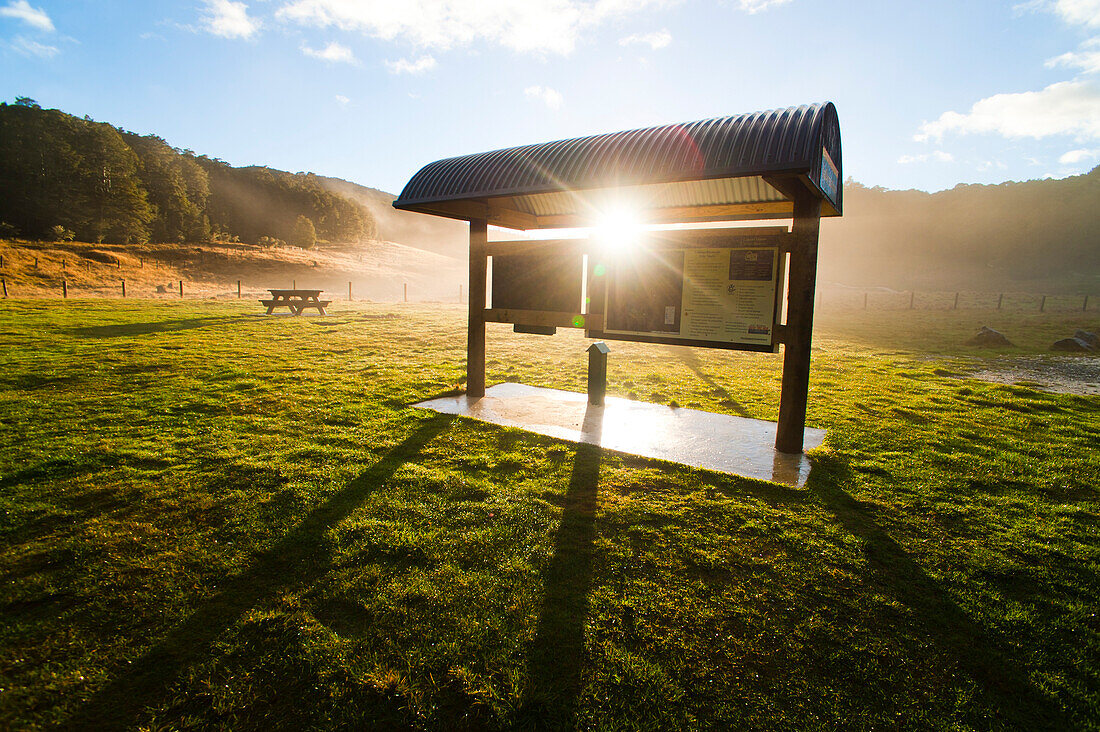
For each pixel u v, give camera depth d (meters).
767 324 5.40
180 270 49.78
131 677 2.34
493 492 4.33
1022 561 3.50
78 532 3.54
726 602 2.98
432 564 3.27
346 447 5.36
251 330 15.02
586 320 6.51
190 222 83.81
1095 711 2.29
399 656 2.50
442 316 20.59
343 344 13.02
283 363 10.16
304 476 4.54
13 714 2.12
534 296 6.98
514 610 2.85
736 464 5.09
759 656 2.57
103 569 3.12
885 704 2.30
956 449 5.82
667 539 3.65
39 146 71.56
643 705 2.26
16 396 7.06
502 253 7.19
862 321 24.31
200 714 2.17
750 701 2.30
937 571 3.34
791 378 5.36
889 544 3.66
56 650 2.48
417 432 5.91
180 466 4.71
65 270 38.78
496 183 5.98
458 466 4.93
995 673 2.49
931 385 9.54
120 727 2.10
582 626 2.74
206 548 3.38
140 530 3.58
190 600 2.87
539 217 8.46
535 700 2.26
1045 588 3.20
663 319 5.96
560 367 10.68
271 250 69.81
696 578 3.21
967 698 2.33
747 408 7.57
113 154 79.00
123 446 5.18
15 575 3.04
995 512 4.22
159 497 4.07
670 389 8.80
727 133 4.73
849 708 2.28
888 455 5.52
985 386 9.52
